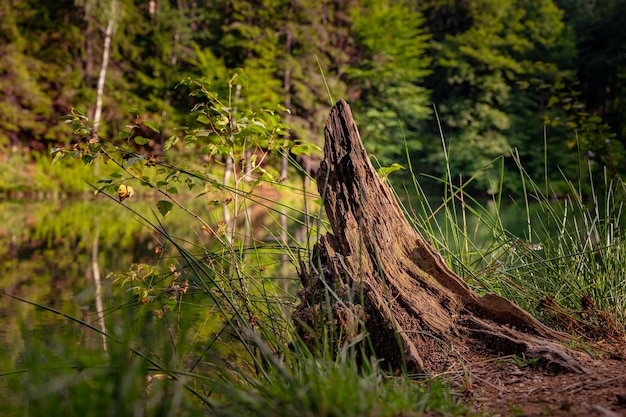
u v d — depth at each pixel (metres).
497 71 43.41
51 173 30.56
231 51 37.88
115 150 4.20
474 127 41.25
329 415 2.10
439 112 43.59
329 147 3.63
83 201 26.59
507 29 48.47
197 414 2.62
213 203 4.38
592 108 45.34
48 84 35.12
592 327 3.75
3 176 28.84
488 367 3.10
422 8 49.91
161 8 39.09
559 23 48.28
